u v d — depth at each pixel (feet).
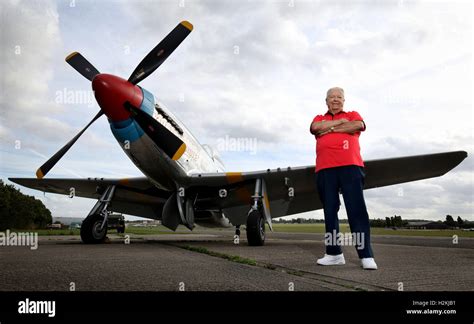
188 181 22.44
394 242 25.23
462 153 18.93
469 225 125.39
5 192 108.06
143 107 18.35
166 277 7.05
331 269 8.71
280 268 8.81
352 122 9.84
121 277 7.02
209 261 10.19
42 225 146.82
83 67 20.07
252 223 18.90
